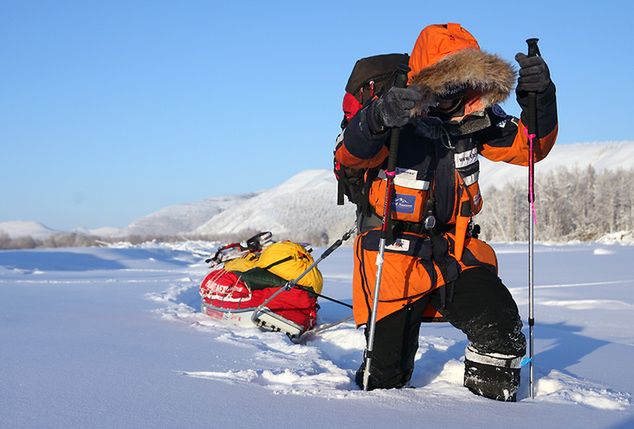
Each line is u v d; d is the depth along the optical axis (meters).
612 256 21.88
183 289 8.30
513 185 69.56
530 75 2.93
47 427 2.25
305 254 5.29
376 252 3.11
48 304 6.55
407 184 3.07
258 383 3.18
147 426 2.28
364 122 2.86
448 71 2.87
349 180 3.29
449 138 3.10
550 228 65.56
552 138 3.15
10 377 3.03
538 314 7.02
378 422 2.42
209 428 2.28
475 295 2.97
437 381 3.38
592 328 5.93
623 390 3.19
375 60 3.28
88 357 3.60
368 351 2.99
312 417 2.46
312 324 5.21
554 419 2.51
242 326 5.14
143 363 3.46
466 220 3.09
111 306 6.46
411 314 3.10
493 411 2.63
